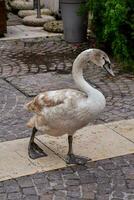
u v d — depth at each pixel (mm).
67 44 6781
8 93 4867
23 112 4379
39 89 4988
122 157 3547
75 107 3236
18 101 4652
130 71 5641
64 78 5363
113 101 4684
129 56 5699
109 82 5250
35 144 3605
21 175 3273
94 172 3340
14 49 6496
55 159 3494
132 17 5566
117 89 5035
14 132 3953
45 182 3201
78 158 3479
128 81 5293
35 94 4844
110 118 4262
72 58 6133
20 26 7824
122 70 5672
